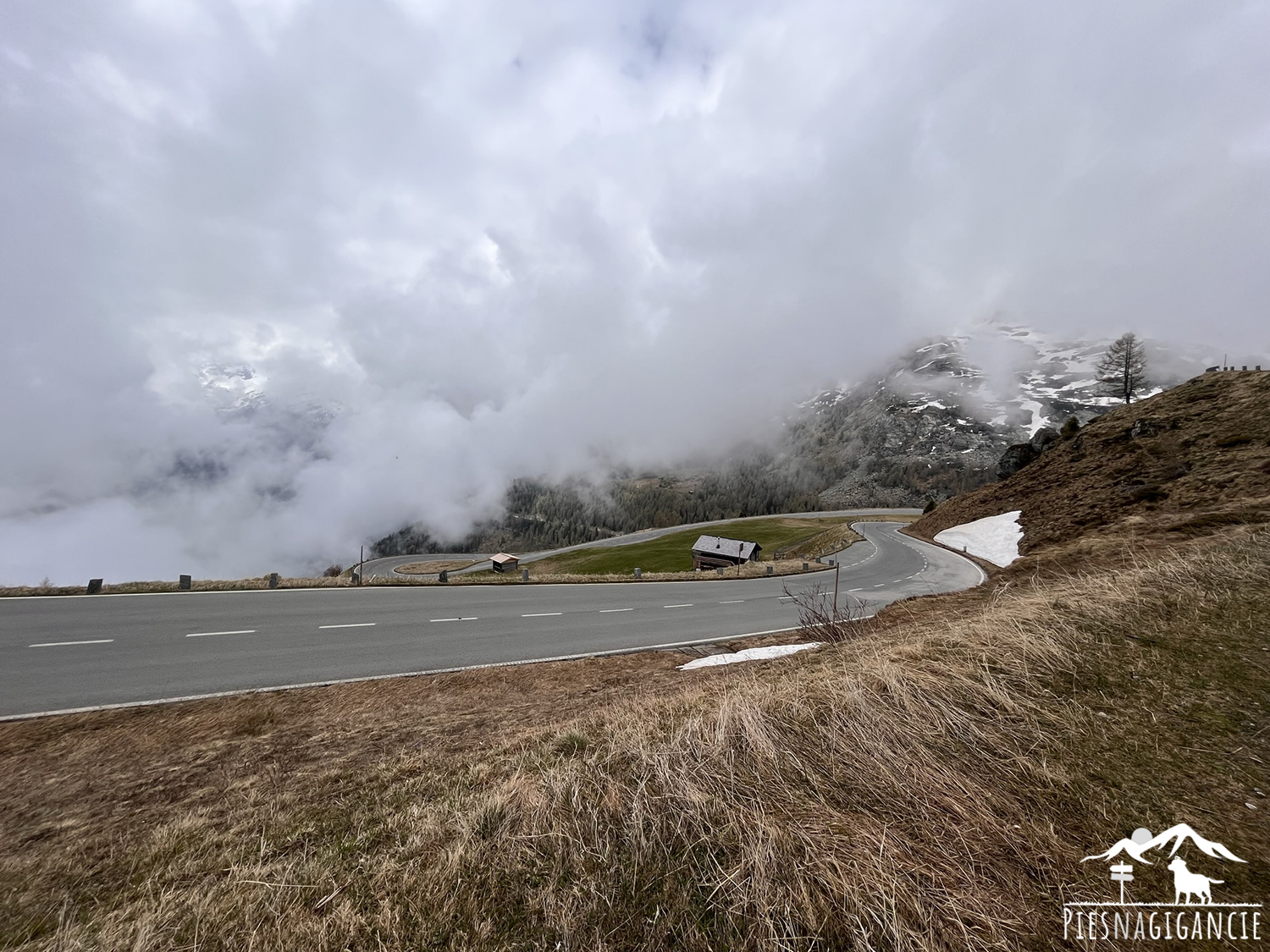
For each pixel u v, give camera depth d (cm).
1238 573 536
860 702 387
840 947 219
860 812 290
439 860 308
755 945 226
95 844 448
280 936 271
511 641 1230
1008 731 347
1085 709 364
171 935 283
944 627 632
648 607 1656
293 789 514
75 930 310
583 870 278
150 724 767
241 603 1436
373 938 261
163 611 1317
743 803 300
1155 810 271
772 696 438
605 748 421
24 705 814
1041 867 246
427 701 872
